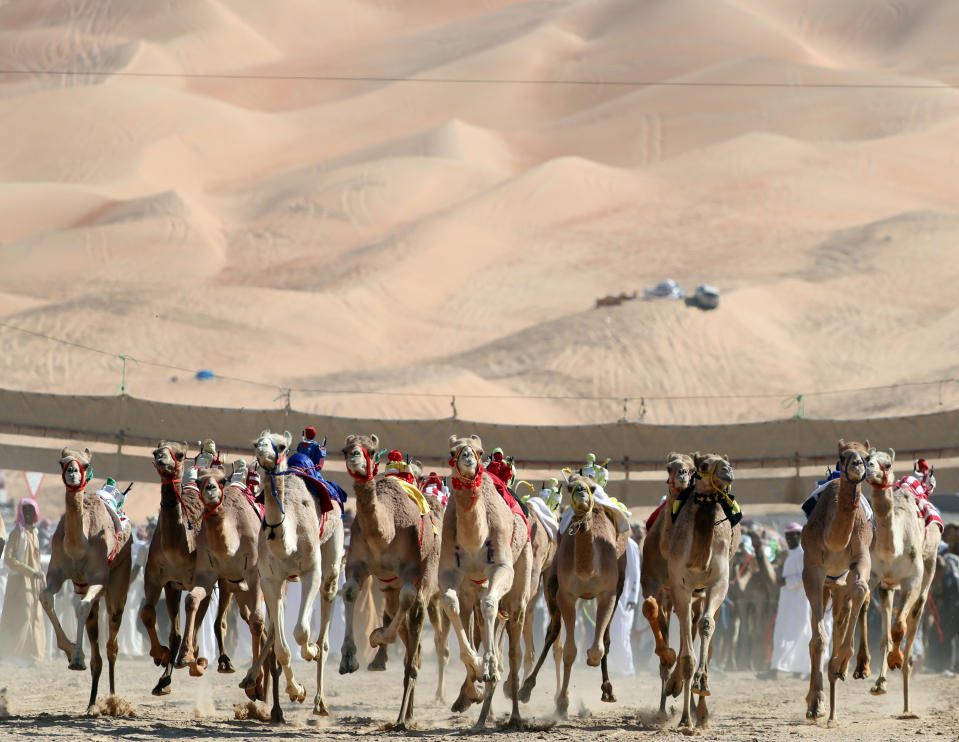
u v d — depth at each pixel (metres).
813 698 43.53
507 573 39.59
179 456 43.22
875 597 70.31
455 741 37.19
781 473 169.62
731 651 71.94
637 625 71.19
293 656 69.06
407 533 41.44
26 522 65.19
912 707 48.59
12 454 113.06
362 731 39.84
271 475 40.25
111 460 114.75
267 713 44.09
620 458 116.06
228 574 43.22
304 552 41.03
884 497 43.72
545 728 40.75
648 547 44.97
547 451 116.69
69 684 55.53
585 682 61.59
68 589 72.56
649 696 54.34
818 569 43.62
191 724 41.09
